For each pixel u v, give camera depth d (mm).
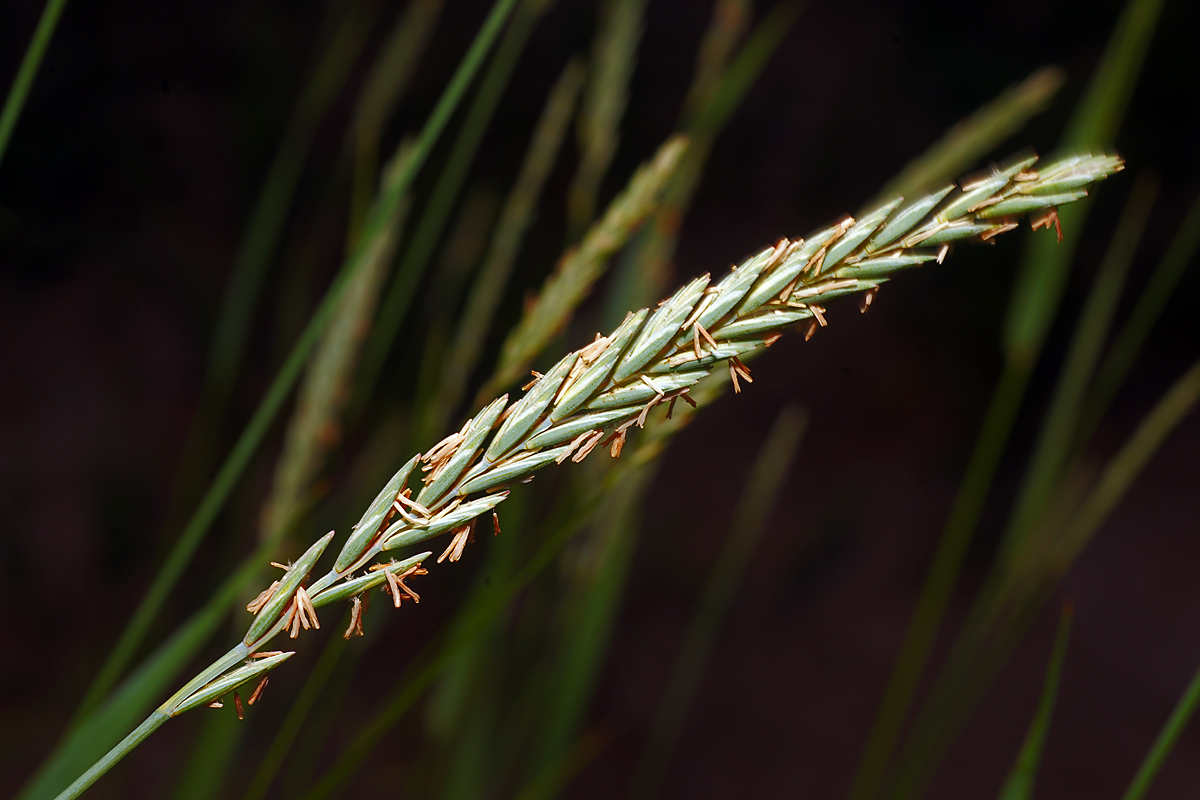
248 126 4676
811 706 3535
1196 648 3852
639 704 3455
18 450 3742
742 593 3938
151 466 3824
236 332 1183
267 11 4832
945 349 4855
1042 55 5223
